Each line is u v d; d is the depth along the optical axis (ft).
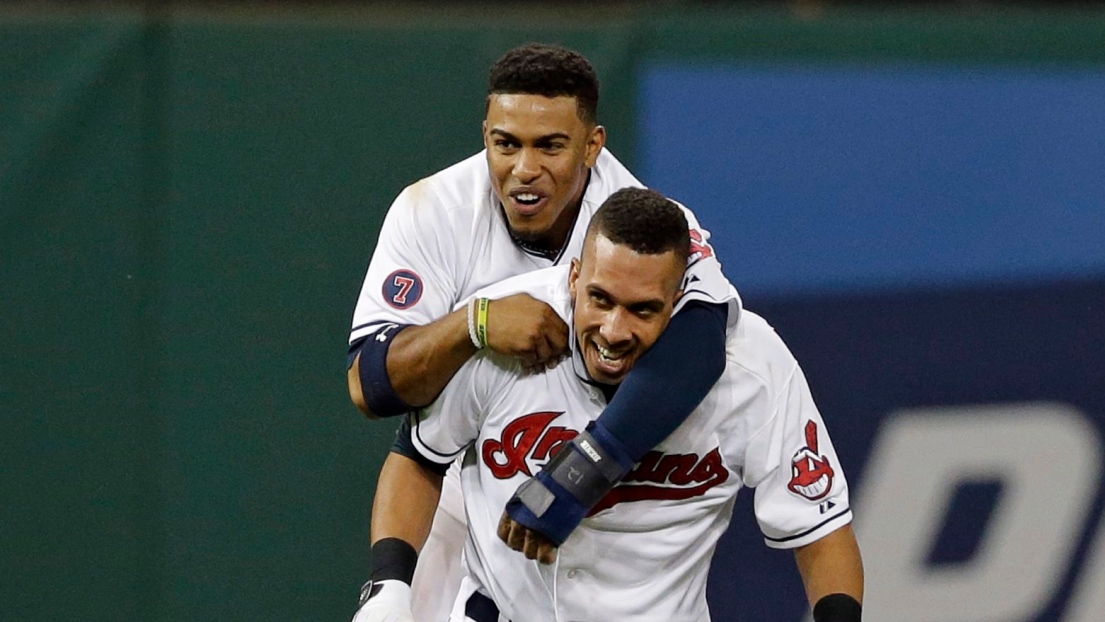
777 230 48.34
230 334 45.03
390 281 31.27
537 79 29.27
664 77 46.75
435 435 29.71
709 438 28.86
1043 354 51.90
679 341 27.14
